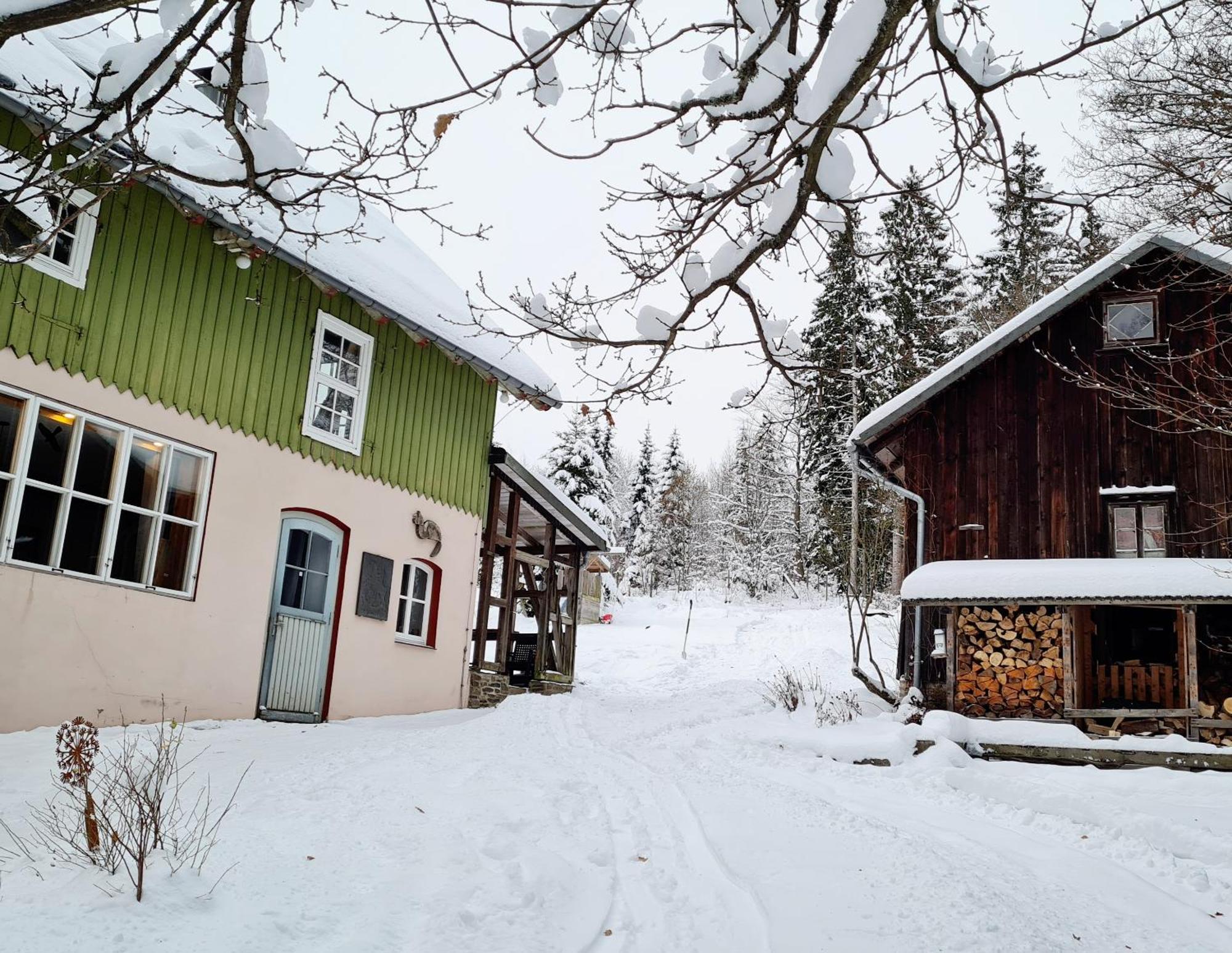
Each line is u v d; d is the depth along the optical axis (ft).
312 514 42.86
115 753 26.99
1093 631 46.57
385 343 47.14
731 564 176.14
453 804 22.30
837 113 11.64
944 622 49.49
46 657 31.76
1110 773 33.42
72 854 16.14
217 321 38.52
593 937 15.14
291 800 22.12
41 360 32.07
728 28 12.51
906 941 15.48
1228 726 37.45
